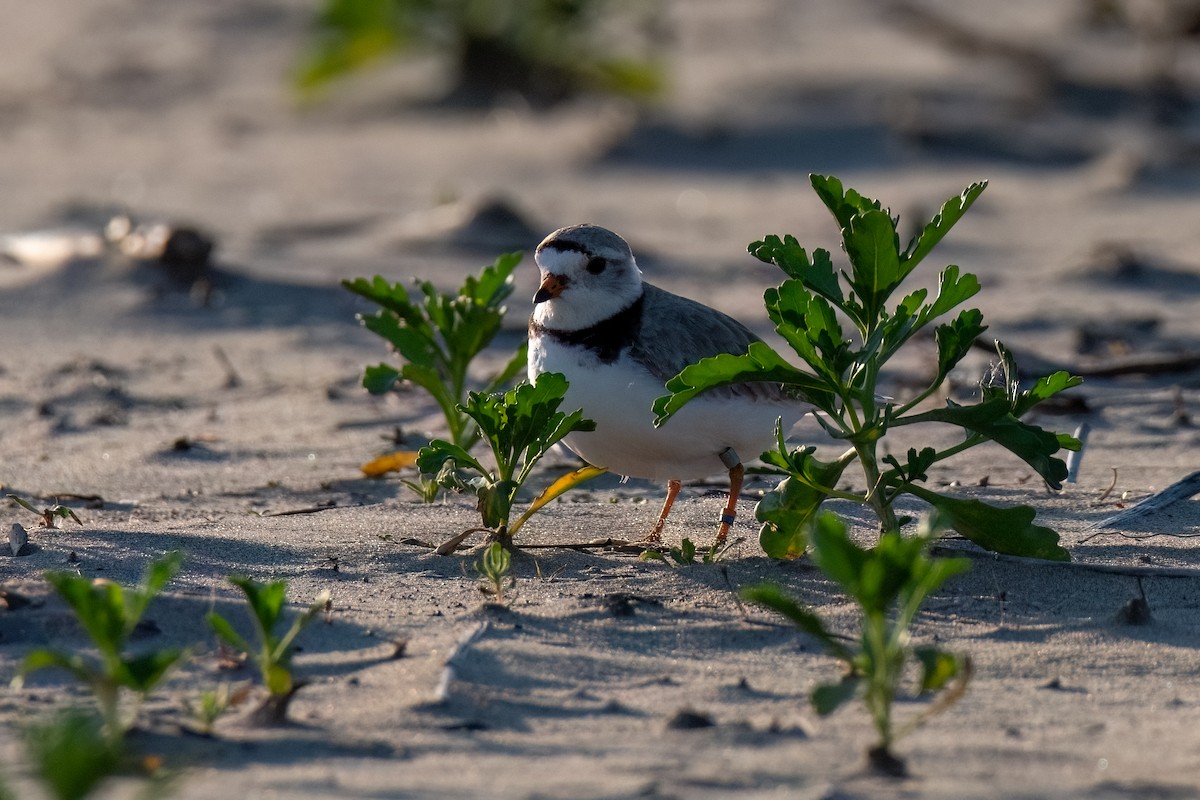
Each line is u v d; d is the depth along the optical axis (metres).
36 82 30.27
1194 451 10.72
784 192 22.31
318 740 5.45
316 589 7.49
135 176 23.30
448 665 6.23
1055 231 19.61
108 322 14.95
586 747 5.42
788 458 7.75
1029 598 7.48
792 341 7.65
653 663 6.52
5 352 13.89
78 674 5.28
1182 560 8.12
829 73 28.92
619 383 8.24
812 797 4.89
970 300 15.77
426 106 28.09
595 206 21.25
